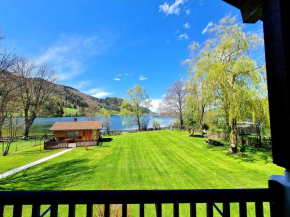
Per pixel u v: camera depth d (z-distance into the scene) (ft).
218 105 33.86
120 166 30.17
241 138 42.91
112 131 82.33
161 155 37.91
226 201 3.29
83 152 43.06
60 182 22.94
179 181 22.63
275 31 3.08
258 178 22.89
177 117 87.10
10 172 27.50
